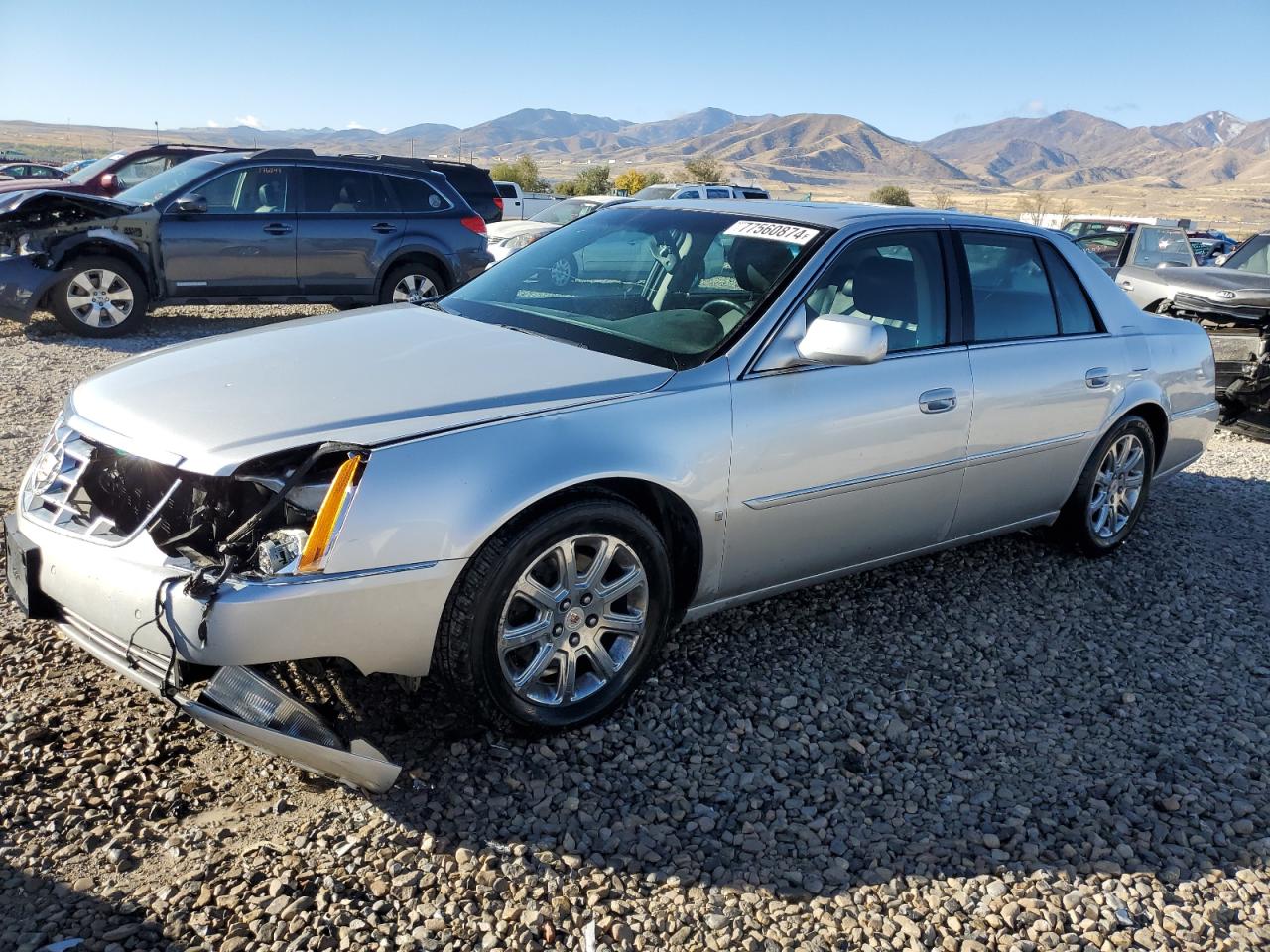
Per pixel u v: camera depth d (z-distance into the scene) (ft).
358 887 8.26
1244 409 28.35
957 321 13.85
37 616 9.86
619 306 12.62
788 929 8.29
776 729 11.27
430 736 10.42
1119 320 16.57
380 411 9.59
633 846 9.13
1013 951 8.21
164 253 33.45
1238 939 8.55
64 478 9.93
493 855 8.75
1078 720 12.05
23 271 31.83
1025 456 14.75
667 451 10.63
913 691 12.39
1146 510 20.47
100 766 9.57
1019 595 15.47
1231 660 13.93
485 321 12.75
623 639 11.04
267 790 9.48
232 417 9.44
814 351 11.37
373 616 9.05
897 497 13.20
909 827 9.77
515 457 9.62
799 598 14.65
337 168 36.14
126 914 7.78
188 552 9.02
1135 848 9.68
